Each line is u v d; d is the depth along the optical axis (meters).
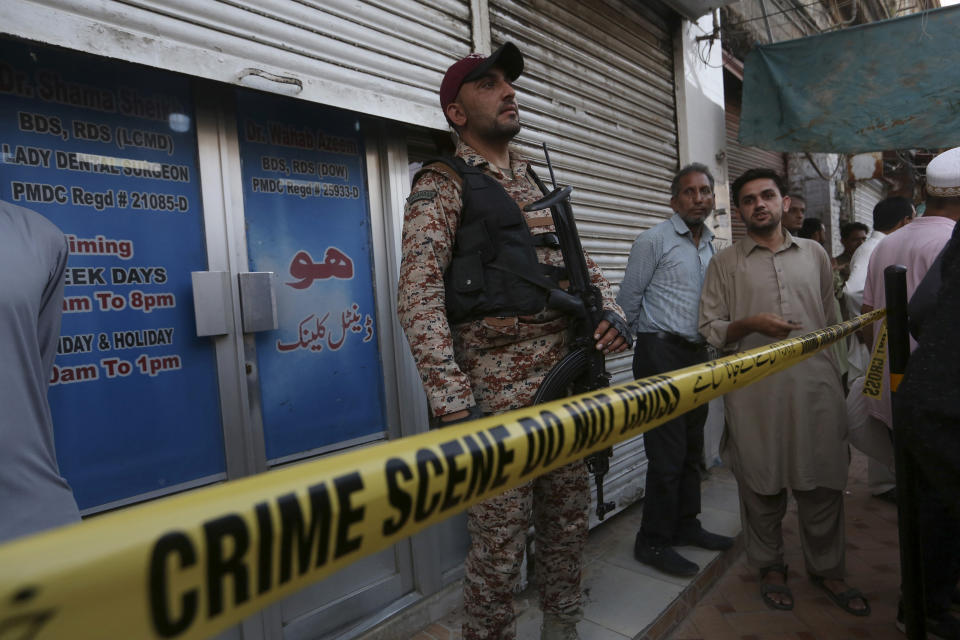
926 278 1.93
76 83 1.51
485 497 0.52
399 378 2.27
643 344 2.72
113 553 0.27
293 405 1.96
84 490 1.50
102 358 1.54
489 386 1.61
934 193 2.28
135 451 1.59
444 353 1.46
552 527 1.79
